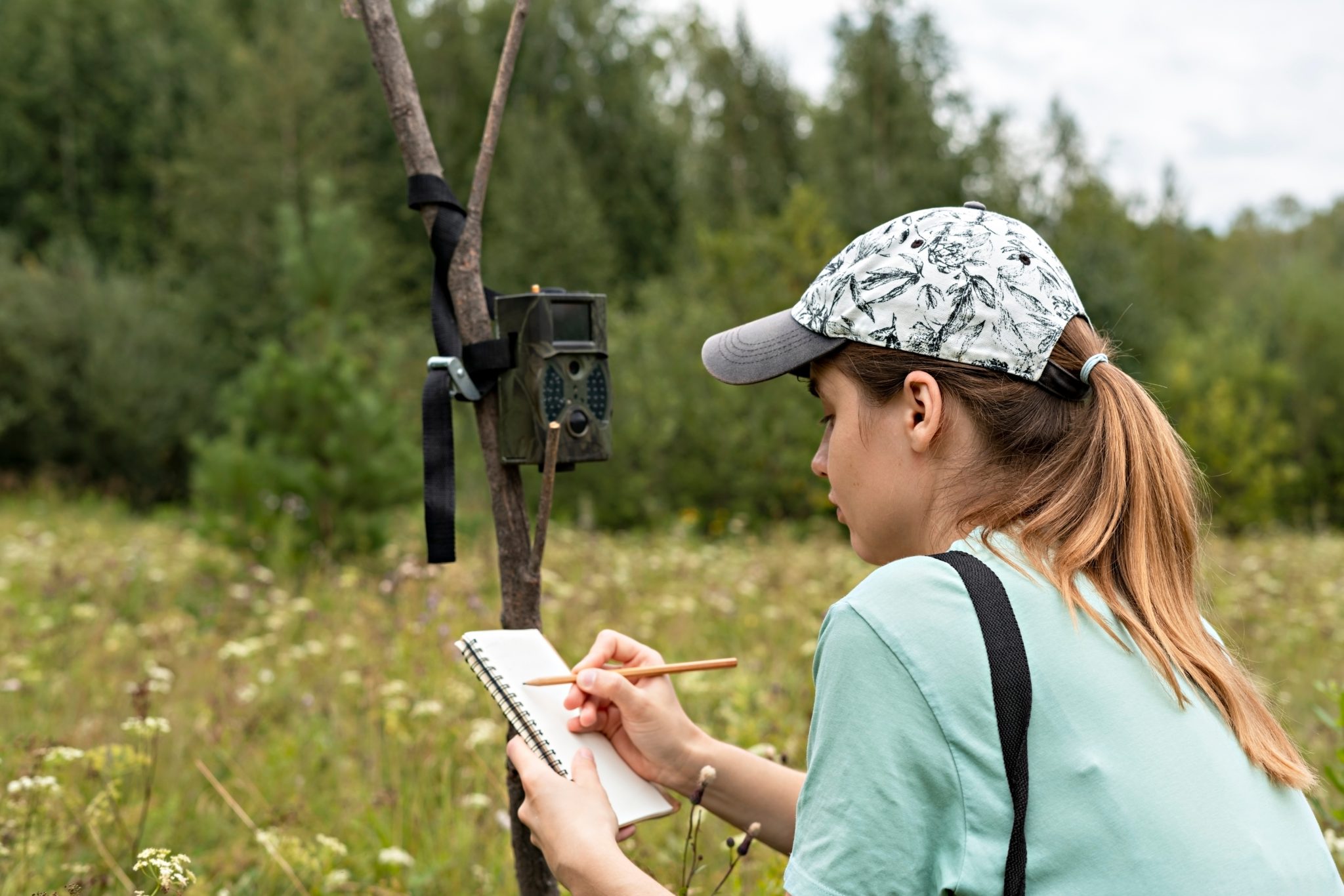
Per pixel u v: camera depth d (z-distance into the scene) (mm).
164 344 19406
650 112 30297
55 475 17641
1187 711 1158
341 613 6551
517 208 24031
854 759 1111
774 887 2213
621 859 1310
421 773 3471
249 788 3330
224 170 23906
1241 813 1123
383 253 23641
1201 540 1437
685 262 24969
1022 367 1260
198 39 28234
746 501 12852
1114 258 22734
